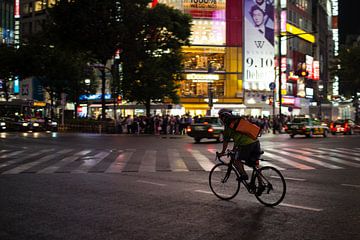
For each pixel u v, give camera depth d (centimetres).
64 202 735
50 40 3631
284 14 6725
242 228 558
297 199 759
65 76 4341
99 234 531
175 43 3803
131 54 3562
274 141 2553
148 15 3488
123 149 1877
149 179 1016
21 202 736
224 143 745
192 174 1105
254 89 6241
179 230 548
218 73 6106
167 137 2933
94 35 3322
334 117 6994
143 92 3816
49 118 3944
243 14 6247
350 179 1021
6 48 4225
